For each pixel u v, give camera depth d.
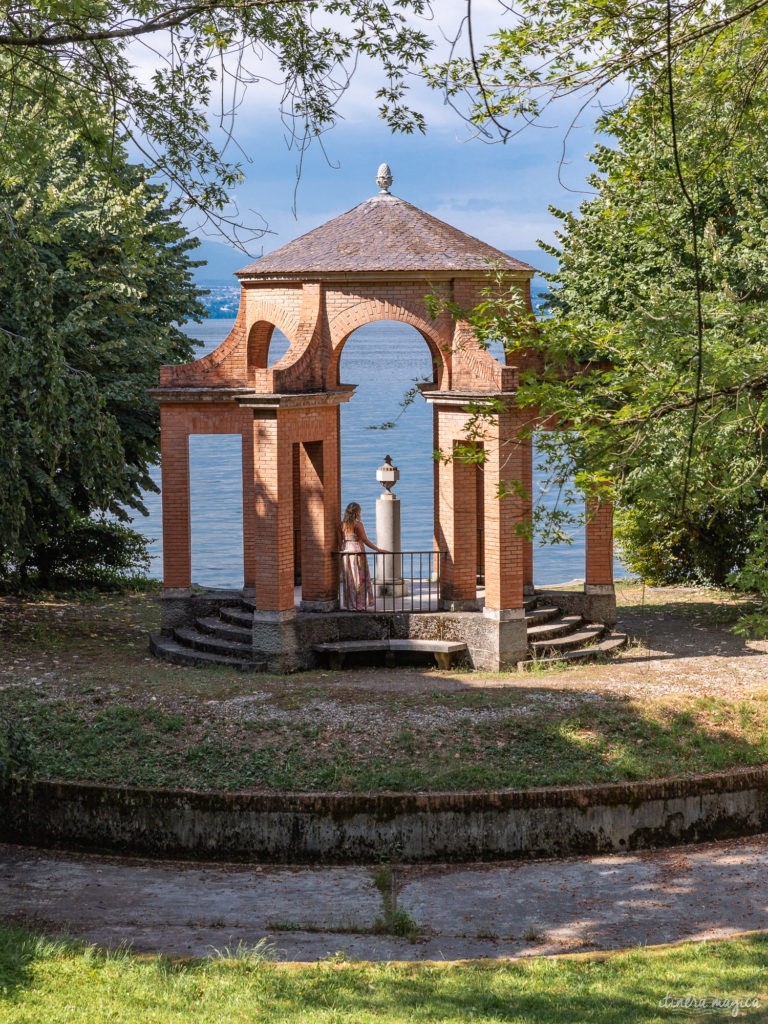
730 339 13.31
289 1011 9.53
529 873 14.34
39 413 17.05
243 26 11.34
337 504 21.22
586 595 22.44
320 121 11.73
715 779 15.47
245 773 15.64
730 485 14.68
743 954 11.09
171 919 12.73
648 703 17.55
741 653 21.34
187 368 22.03
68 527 27.91
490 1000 9.85
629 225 21.05
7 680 19.41
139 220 14.30
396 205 21.72
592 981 10.41
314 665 20.33
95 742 16.50
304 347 20.27
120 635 23.95
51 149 17.34
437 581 22.86
